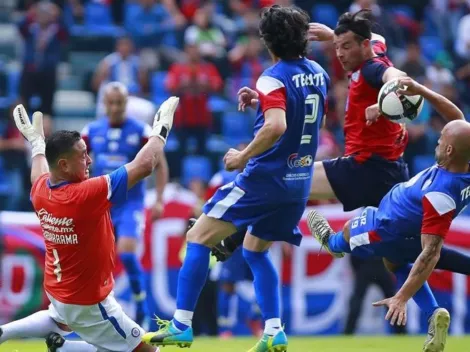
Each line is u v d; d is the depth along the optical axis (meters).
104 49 72.62
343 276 47.56
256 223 25.88
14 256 44.59
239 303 46.38
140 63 65.50
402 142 28.64
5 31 74.81
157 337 25.00
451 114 25.52
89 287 23.73
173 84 58.66
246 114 64.25
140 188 39.59
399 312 24.14
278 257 47.06
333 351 34.72
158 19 69.00
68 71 71.62
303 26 25.30
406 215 25.62
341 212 47.03
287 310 47.09
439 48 74.25
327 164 28.91
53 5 64.81
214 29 66.56
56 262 23.78
